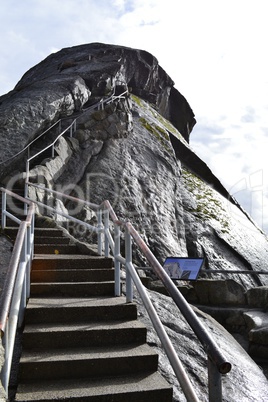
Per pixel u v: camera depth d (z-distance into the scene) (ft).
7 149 42.57
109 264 23.11
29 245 19.60
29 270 19.61
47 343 16.28
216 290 30.09
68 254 25.52
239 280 46.62
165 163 56.34
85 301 19.19
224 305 29.86
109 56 73.97
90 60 70.90
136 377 15.12
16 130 45.52
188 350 19.51
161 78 86.22
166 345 12.54
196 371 18.20
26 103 50.01
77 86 57.41
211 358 9.46
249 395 18.29
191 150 68.59
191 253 47.44
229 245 50.47
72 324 17.51
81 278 21.59
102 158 50.11
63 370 14.89
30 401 13.17
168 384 14.57
